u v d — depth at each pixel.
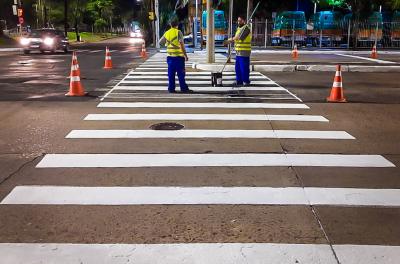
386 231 4.18
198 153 6.61
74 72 11.80
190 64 21.00
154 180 5.50
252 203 4.81
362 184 5.41
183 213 4.55
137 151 6.71
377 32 37.81
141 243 3.93
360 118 9.16
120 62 23.91
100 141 7.26
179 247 3.86
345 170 5.92
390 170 5.94
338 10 42.31
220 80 13.76
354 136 7.71
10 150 6.75
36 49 32.31
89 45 53.06
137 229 4.20
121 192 5.11
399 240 4.00
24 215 4.50
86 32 107.31
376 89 13.34
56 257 3.70
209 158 6.38
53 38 32.75
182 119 8.88
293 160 6.32
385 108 10.26
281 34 38.94
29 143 7.14
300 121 8.81
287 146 7.04
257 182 5.45
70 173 5.76
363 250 3.82
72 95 11.77
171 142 7.21
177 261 3.64
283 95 12.05
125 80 15.33
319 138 7.55
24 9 75.25
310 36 40.03
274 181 5.49
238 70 13.95
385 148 6.98
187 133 7.77
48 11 81.44
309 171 5.87
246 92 12.54
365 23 37.69
